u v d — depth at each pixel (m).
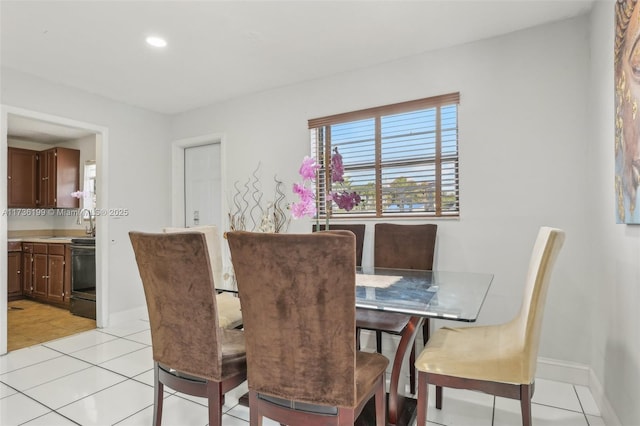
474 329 1.91
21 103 2.97
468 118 2.56
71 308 4.05
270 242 1.20
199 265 1.41
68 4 2.06
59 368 2.55
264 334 1.29
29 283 4.76
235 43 2.55
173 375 1.58
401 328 1.99
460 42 2.56
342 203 1.85
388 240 2.70
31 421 1.88
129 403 2.06
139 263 1.62
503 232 2.44
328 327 1.20
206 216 4.11
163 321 1.57
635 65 1.37
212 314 1.43
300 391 1.26
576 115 2.23
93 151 4.99
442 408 2.00
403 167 2.85
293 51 2.69
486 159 2.50
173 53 2.70
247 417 1.95
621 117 1.53
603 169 1.90
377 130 2.96
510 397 1.43
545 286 1.44
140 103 3.81
